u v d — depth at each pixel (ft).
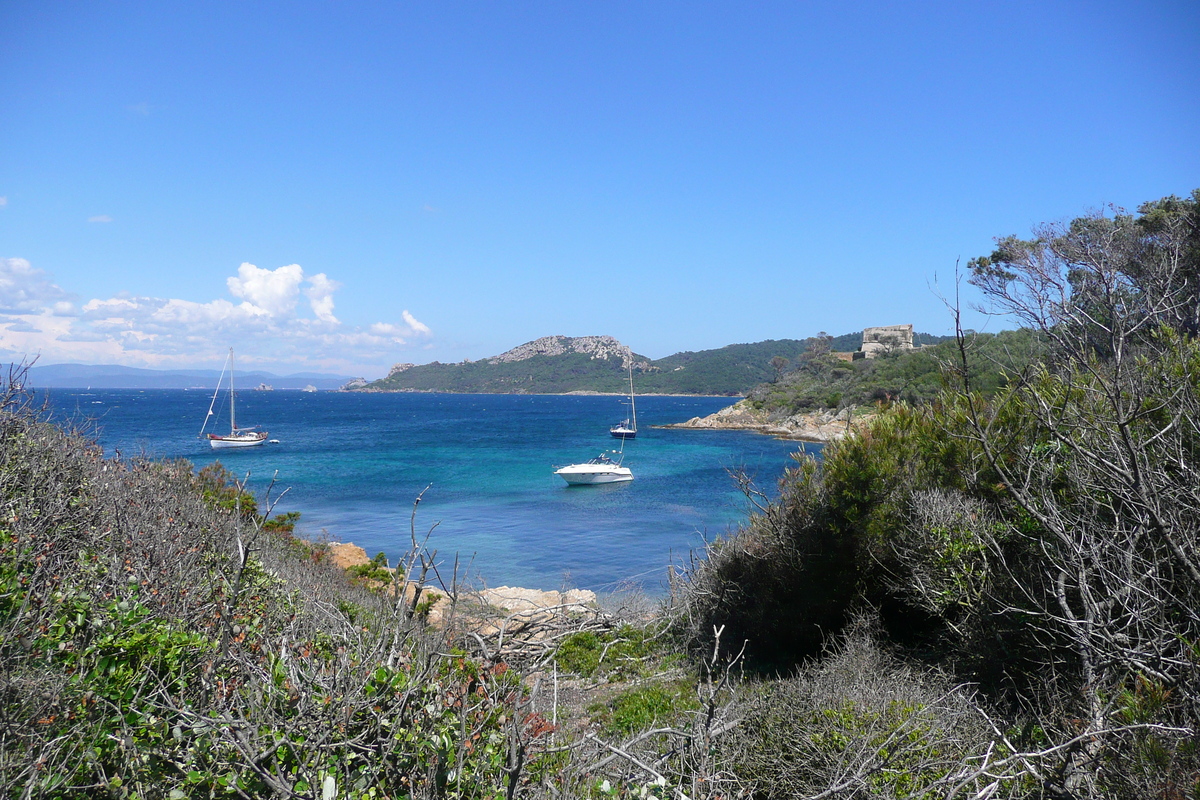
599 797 12.21
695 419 332.80
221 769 9.84
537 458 189.26
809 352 342.85
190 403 504.84
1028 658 19.63
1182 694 12.02
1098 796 12.01
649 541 85.97
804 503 32.83
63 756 10.27
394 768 10.43
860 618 26.20
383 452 201.16
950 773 14.14
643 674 30.25
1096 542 14.96
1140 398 12.88
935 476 27.91
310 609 18.17
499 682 12.85
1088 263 15.14
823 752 15.60
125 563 16.83
